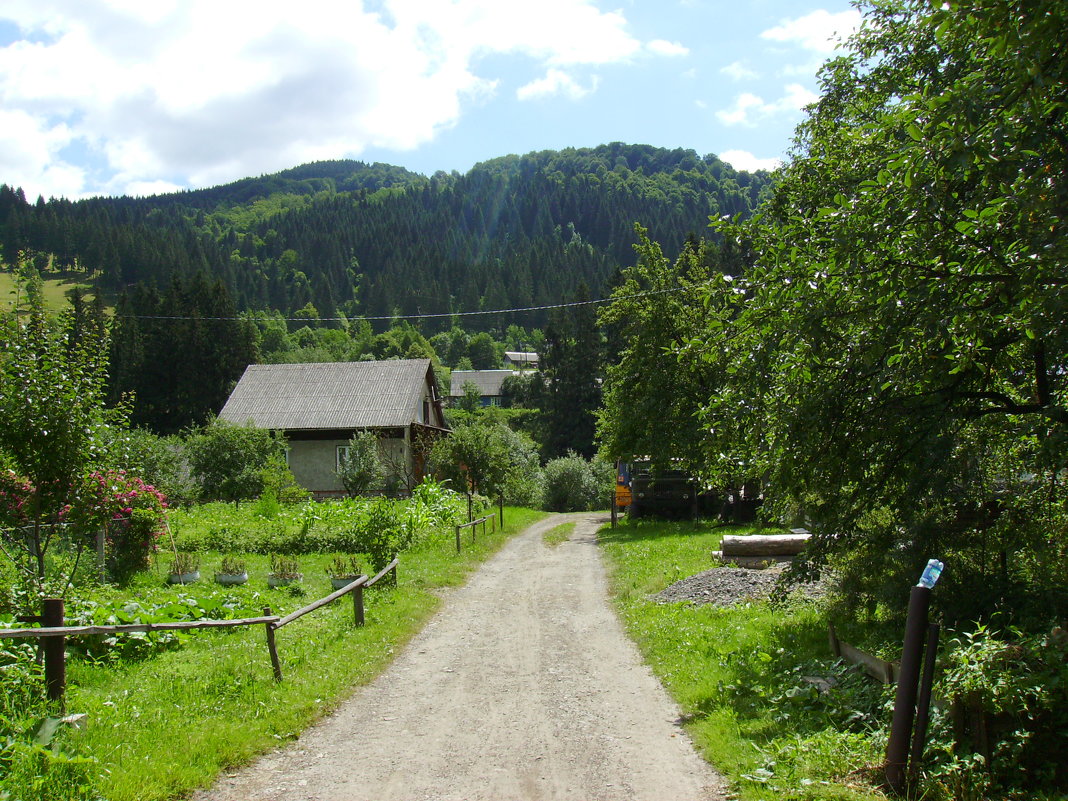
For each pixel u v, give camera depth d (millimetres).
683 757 6410
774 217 12211
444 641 11219
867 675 7246
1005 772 5137
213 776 6039
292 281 155250
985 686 5188
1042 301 5719
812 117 17906
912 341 7172
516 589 15844
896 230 6754
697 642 10117
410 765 6363
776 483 9180
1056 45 5484
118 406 9648
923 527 8289
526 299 144125
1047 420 7055
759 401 8961
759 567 15211
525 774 6129
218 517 26656
